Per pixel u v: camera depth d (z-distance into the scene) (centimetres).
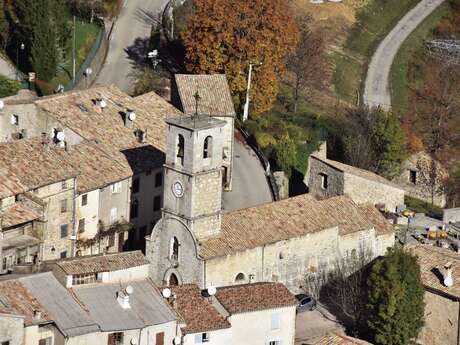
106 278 18362
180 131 19350
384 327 19838
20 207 19762
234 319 18462
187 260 19650
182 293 18712
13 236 19712
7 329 16938
